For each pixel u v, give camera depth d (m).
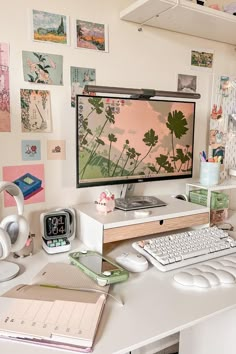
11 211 1.05
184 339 1.23
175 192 1.43
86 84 1.13
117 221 0.95
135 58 1.23
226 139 1.50
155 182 1.36
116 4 1.16
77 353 0.53
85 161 1.02
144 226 0.99
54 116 1.08
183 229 1.17
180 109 1.21
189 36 1.36
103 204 1.03
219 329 1.10
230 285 0.77
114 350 0.54
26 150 1.05
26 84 1.02
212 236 1.03
